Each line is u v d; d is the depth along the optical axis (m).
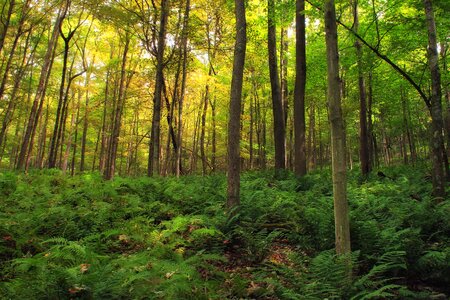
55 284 3.80
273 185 11.80
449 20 11.61
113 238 6.73
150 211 8.45
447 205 7.14
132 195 9.57
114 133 21.33
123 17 15.48
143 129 37.28
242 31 7.75
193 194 9.68
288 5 14.27
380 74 18.47
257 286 4.96
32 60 23.06
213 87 23.44
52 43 18.72
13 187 10.41
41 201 8.70
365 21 15.03
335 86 5.18
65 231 6.69
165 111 22.91
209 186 11.78
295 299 4.17
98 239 6.28
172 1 16.25
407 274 5.21
